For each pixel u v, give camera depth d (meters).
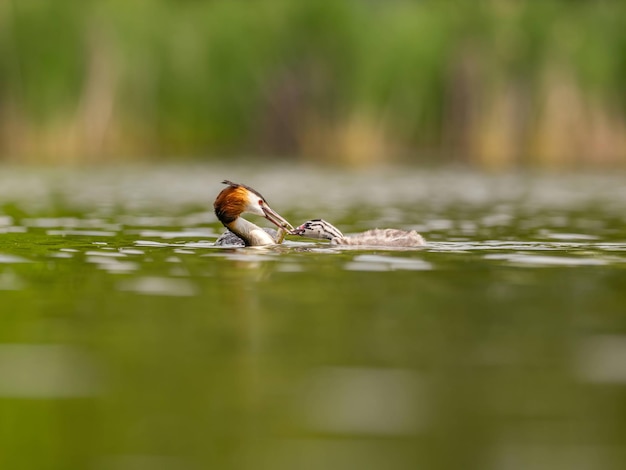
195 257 18.61
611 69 68.06
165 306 13.52
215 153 75.44
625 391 9.46
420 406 8.95
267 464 7.57
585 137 68.25
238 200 20.39
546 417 8.66
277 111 73.81
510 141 69.12
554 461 7.64
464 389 9.50
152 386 9.55
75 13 67.75
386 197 39.50
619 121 68.75
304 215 31.36
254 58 72.44
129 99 69.94
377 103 71.12
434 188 44.91
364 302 13.91
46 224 26.84
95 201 36.47
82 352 10.84
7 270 16.86
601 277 16.34
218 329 12.03
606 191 43.38
